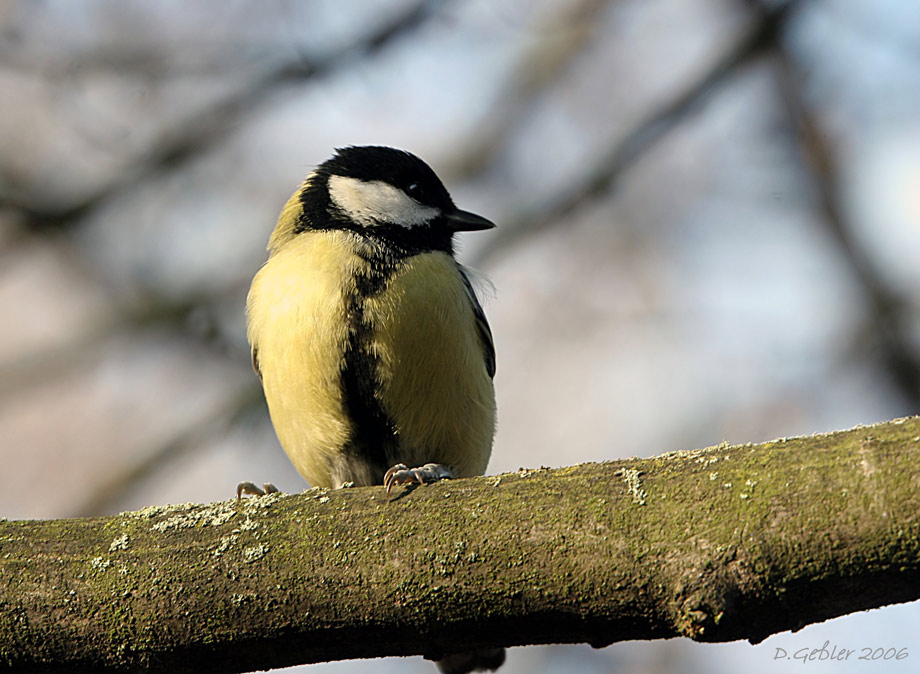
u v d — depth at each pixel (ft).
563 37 46.78
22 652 16.80
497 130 46.01
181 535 17.01
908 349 42.47
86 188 38.88
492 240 38.83
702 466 15.67
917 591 14.23
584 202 39.14
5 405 39.99
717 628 14.87
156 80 37.91
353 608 16.19
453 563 15.90
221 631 16.48
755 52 40.09
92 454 43.16
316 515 16.87
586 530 15.53
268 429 38.40
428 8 37.81
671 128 39.60
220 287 41.16
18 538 17.35
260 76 37.88
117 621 16.61
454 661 29.01
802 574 14.46
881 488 14.14
